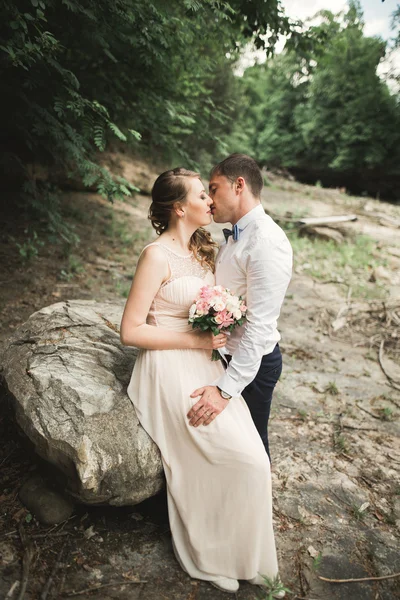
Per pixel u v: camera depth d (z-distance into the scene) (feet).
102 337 8.66
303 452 9.82
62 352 8.04
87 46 13.26
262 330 6.68
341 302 19.08
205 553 6.49
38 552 6.64
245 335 6.73
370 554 7.34
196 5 11.60
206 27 14.61
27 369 7.52
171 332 6.90
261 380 7.39
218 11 12.51
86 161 13.33
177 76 16.90
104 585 6.26
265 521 6.45
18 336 8.67
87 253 19.11
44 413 6.73
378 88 59.57
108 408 6.90
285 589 6.26
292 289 20.13
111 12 11.74
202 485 6.54
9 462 8.14
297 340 15.58
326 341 15.80
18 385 7.23
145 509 7.66
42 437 6.51
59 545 6.81
